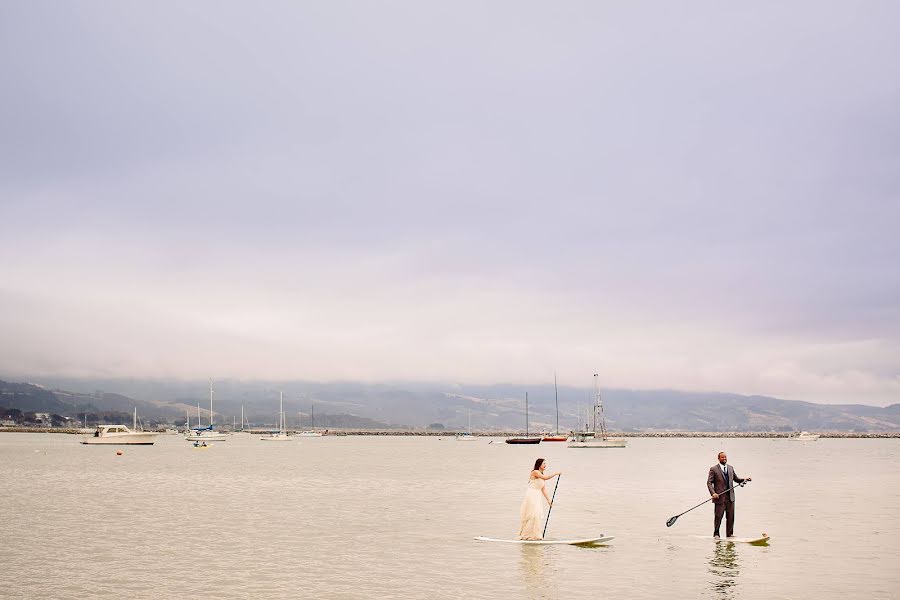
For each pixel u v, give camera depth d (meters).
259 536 32.78
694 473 86.38
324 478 75.06
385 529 35.09
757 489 61.03
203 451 169.12
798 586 22.39
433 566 25.72
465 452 184.62
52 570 25.11
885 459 137.75
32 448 175.88
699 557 27.22
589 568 25.28
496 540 31.14
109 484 64.75
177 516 40.31
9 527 35.69
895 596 21.17
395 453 173.62
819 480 73.19
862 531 34.03
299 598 21.20
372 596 21.41
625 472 88.88
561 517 39.84
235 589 22.28
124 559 27.14
